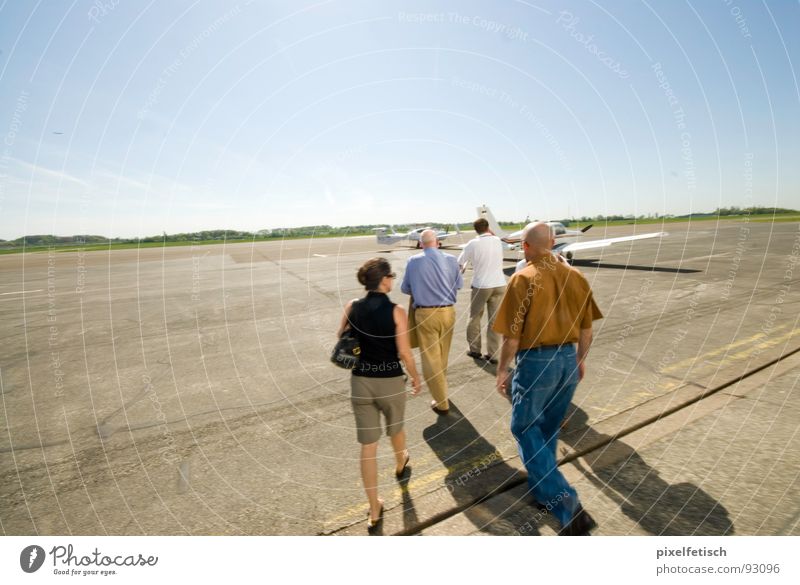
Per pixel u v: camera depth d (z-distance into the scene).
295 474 2.26
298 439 2.65
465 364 3.90
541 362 1.70
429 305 2.75
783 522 1.70
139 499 2.08
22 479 2.27
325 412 3.05
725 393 2.93
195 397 3.40
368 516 1.89
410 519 1.85
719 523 1.71
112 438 2.72
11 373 4.14
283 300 8.12
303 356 4.48
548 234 1.71
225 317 6.62
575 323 1.71
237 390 3.54
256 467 2.33
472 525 1.81
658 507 1.82
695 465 2.10
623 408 2.79
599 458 2.21
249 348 4.84
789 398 2.77
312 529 1.84
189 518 1.93
